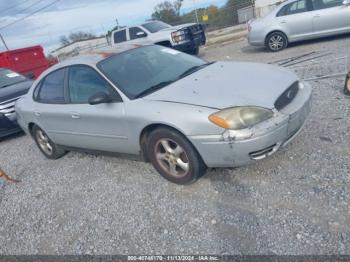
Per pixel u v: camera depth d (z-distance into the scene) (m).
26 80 8.23
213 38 20.17
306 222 2.48
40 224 3.37
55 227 3.24
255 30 9.80
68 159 4.97
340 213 2.48
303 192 2.81
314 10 8.83
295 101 3.13
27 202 3.90
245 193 2.99
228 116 2.78
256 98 2.91
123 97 3.45
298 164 3.22
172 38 11.34
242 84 3.18
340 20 8.59
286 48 9.79
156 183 3.55
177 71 3.88
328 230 2.35
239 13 29.59
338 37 9.45
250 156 2.83
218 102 2.91
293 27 9.18
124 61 3.91
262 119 2.79
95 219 3.20
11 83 8.01
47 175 4.55
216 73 3.61
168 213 3.00
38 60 13.88
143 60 4.00
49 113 4.36
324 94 5.00
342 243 2.22
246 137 2.73
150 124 3.20
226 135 2.78
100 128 3.75
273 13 9.48
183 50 11.66
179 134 3.06
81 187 3.92
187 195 3.20
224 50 13.29
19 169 5.07
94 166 4.43
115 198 3.48
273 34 9.54
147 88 3.52
